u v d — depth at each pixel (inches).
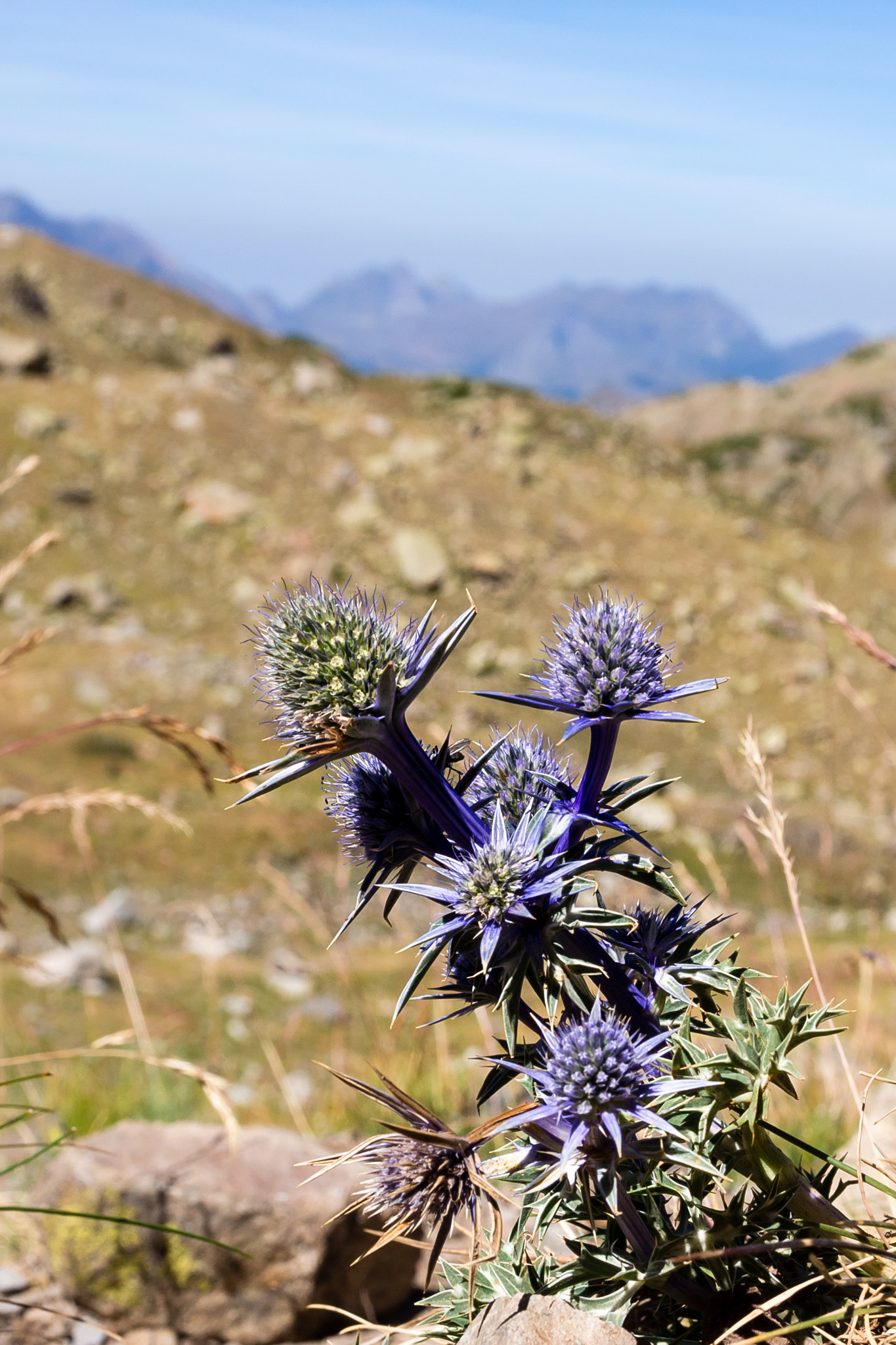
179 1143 137.6
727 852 702.5
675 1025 66.5
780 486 2664.9
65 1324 121.5
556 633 67.0
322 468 1233.4
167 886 590.6
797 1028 63.0
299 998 449.7
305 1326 121.8
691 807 743.1
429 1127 64.7
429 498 1208.8
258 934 544.4
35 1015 406.9
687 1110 64.1
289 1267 121.2
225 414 1296.8
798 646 1054.4
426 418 1672.0
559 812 67.3
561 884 61.3
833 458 2662.4
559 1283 68.8
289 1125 192.9
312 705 63.2
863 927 624.7
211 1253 121.8
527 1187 61.9
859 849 719.7
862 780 851.4
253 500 1150.3
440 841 69.7
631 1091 59.8
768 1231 67.6
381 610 68.0
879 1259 69.1
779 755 869.2
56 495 1110.4
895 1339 65.7
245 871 618.8
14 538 1045.2
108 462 1173.1
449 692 901.2
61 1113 186.9
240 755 781.3
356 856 71.9
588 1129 60.9
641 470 1630.2
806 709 944.3
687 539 1277.1
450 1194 63.3
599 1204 68.2
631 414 4982.8
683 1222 70.4
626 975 67.9
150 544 1080.2
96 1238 123.3
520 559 1112.8
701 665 1008.9
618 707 63.2
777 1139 141.2
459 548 1101.1
